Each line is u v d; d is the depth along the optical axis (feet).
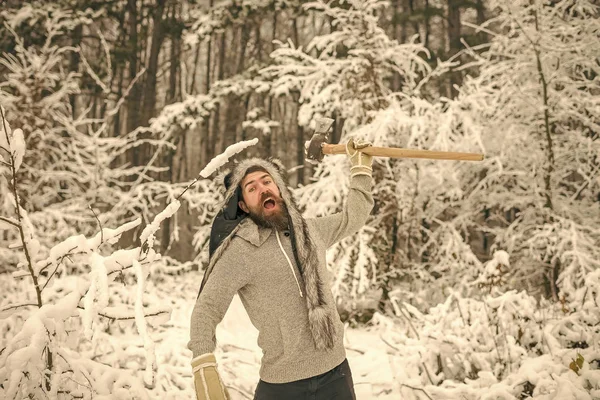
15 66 24.14
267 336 6.11
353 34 21.47
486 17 50.96
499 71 20.25
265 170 6.70
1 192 15.76
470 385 9.70
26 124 22.85
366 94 21.04
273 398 6.07
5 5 42.16
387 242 20.16
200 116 37.93
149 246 8.00
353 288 18.04
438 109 20.48
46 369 7.85
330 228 7.15
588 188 20.36
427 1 51.08
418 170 20.12
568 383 8.87
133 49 44.96
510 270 20.80
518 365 10.23
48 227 20.34
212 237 6.59
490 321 11.18
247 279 6.05
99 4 43.09
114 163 42.63
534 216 21.22
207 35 41.55
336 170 19.60
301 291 6.06
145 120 43.70
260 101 53.67
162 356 10.97
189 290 23.04
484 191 21.36
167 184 25.14
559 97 19.27
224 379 10.89
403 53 21.75
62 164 24.58
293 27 56.34
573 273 16.87
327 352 6.06
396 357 10.58
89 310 6.62
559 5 19.67
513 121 20.07
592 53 19.83
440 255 21.21
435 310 11.98
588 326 10.82
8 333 9.45
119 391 8.45
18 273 8.09
